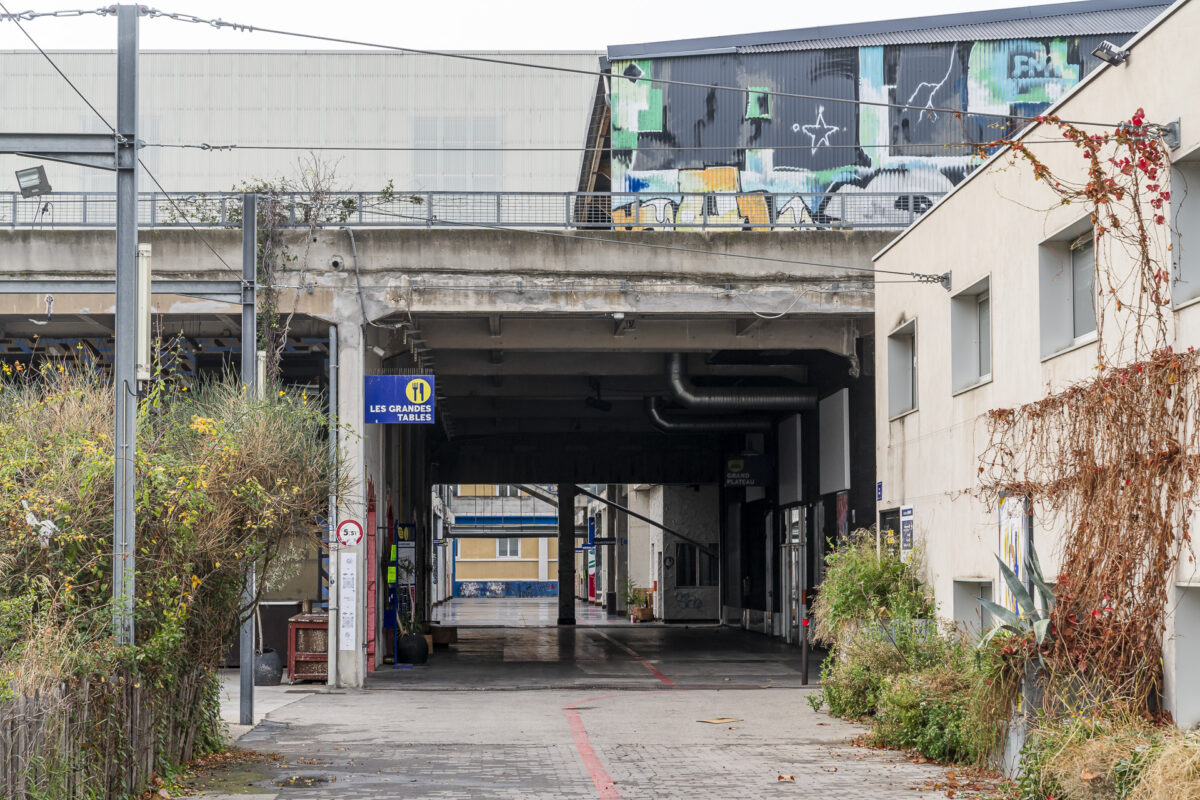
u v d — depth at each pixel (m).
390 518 28.22
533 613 59.72
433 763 12.22
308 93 30.03
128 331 10.56
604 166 31.48
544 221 25.36
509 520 89.06
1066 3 28.52
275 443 12.55
